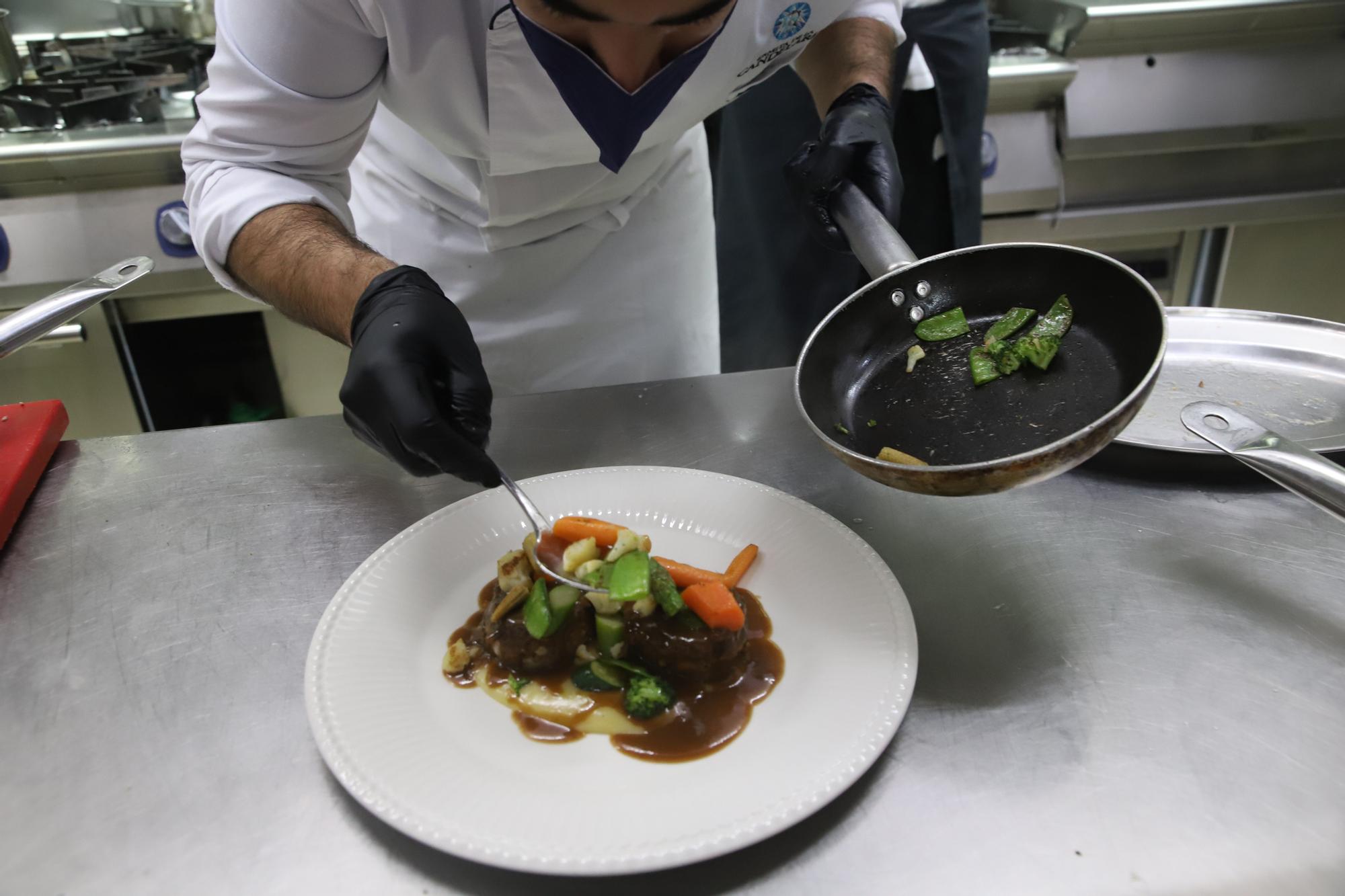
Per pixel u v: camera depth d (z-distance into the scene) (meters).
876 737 0.62
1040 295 0.91
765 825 0.55
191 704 0.72
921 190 2.06
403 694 0.70
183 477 1.01
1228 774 0.62
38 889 0.58
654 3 0.70
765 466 1.00
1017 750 0.65
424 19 0.92
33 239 1.89
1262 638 0.73
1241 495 0.90
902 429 0.85
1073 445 0.65
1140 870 0.56
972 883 0.56
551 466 1.01
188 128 1.90
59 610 0.82
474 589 0.83
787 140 1.92
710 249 1.54
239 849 0.60
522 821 0.57
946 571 0.83
